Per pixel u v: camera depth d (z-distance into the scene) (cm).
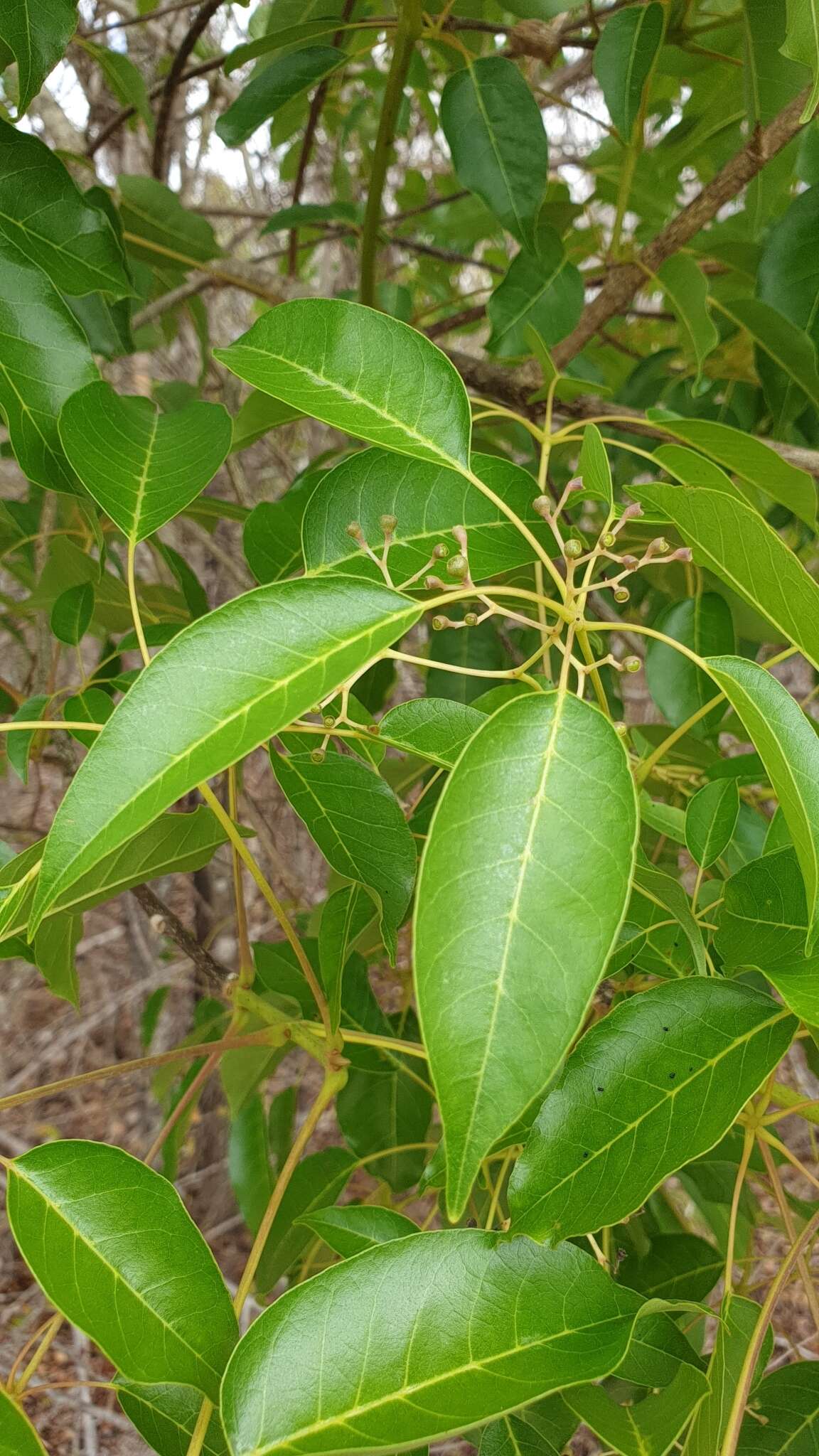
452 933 19
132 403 36
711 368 67
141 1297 26
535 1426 32
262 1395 23
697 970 30
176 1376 25
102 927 190
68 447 32
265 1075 60
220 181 135
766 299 54
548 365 48
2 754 61
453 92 48
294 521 44
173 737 20
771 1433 33
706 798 35
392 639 22
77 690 44
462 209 84
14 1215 26
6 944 41
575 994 18
